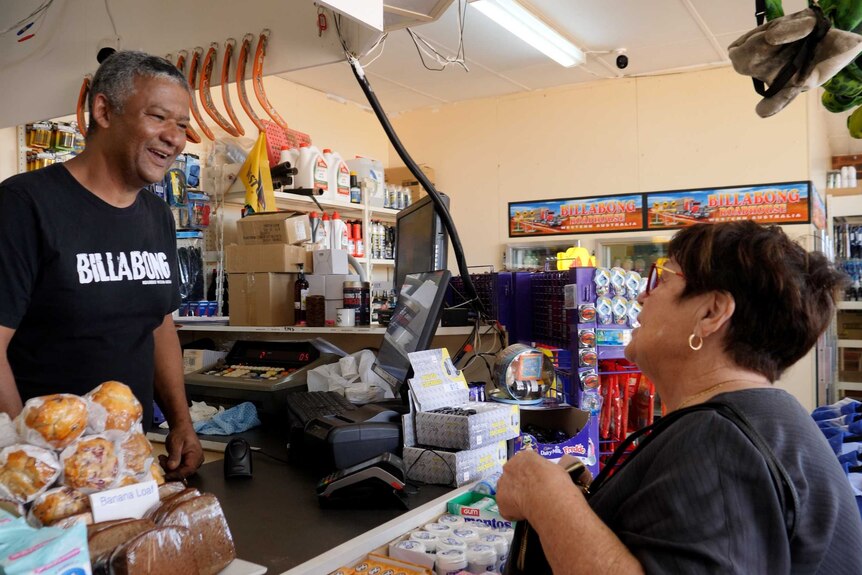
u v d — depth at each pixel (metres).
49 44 2.24
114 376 1.54
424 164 6.14
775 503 0.70
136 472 0.91
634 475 0.83
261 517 1.27
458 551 1.16
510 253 5.76
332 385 2.18
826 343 4.27
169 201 3.76
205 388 2.42
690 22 4.22
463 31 4.34
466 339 2.34
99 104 1.42
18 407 1.30
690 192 5.09
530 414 2.04
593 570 0.74
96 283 1.47
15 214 1.37
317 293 2.87
